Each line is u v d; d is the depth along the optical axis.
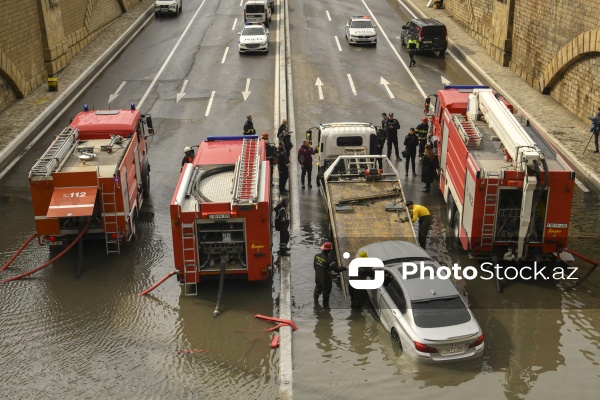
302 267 17.23
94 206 17.12
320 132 22.45
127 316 15.10
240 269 15.96
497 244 16.39
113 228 17.48
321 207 21.02
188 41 43.38
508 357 13.37
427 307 13.41
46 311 15.34
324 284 15.23
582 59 27.92
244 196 15.67
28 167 24.34
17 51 31.11
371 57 39.59
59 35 36.47
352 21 42.44
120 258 17.84
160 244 18.61
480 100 19.80
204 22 48.44
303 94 32.59
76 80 34.47
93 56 39.12
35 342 14.10
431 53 40.69
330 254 16.70
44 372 13.07
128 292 16.16
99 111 21.44
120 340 14.16
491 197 15.92
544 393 12.26
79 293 16.11
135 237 18.98
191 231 15.43
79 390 12.50
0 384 12.72
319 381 12.65
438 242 18.50
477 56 38.81
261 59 39.06
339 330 14.45
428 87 33.75
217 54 40.16
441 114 22.58
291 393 12.19
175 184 22.75
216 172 18.02
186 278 15.76
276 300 15.79
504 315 14.95
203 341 14.10
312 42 43.09
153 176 23.42
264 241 15.77
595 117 24.25
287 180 23.23
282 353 13.41
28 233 19.31
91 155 18.19
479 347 13.15
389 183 19.69
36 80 33.31
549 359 13.31
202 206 15.37
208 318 15.02
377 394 12.24
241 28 46.34
